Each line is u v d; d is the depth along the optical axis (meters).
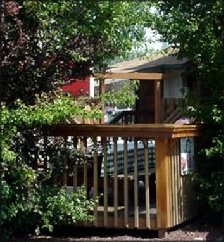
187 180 6.54
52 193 5.85
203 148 6.82
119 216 6.09
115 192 6.10
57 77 5.75
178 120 8.29
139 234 6.20
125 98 7.23
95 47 5.73
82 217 5.88
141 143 6.69
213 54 6.59
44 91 5.71
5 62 5.40
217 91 6.71
